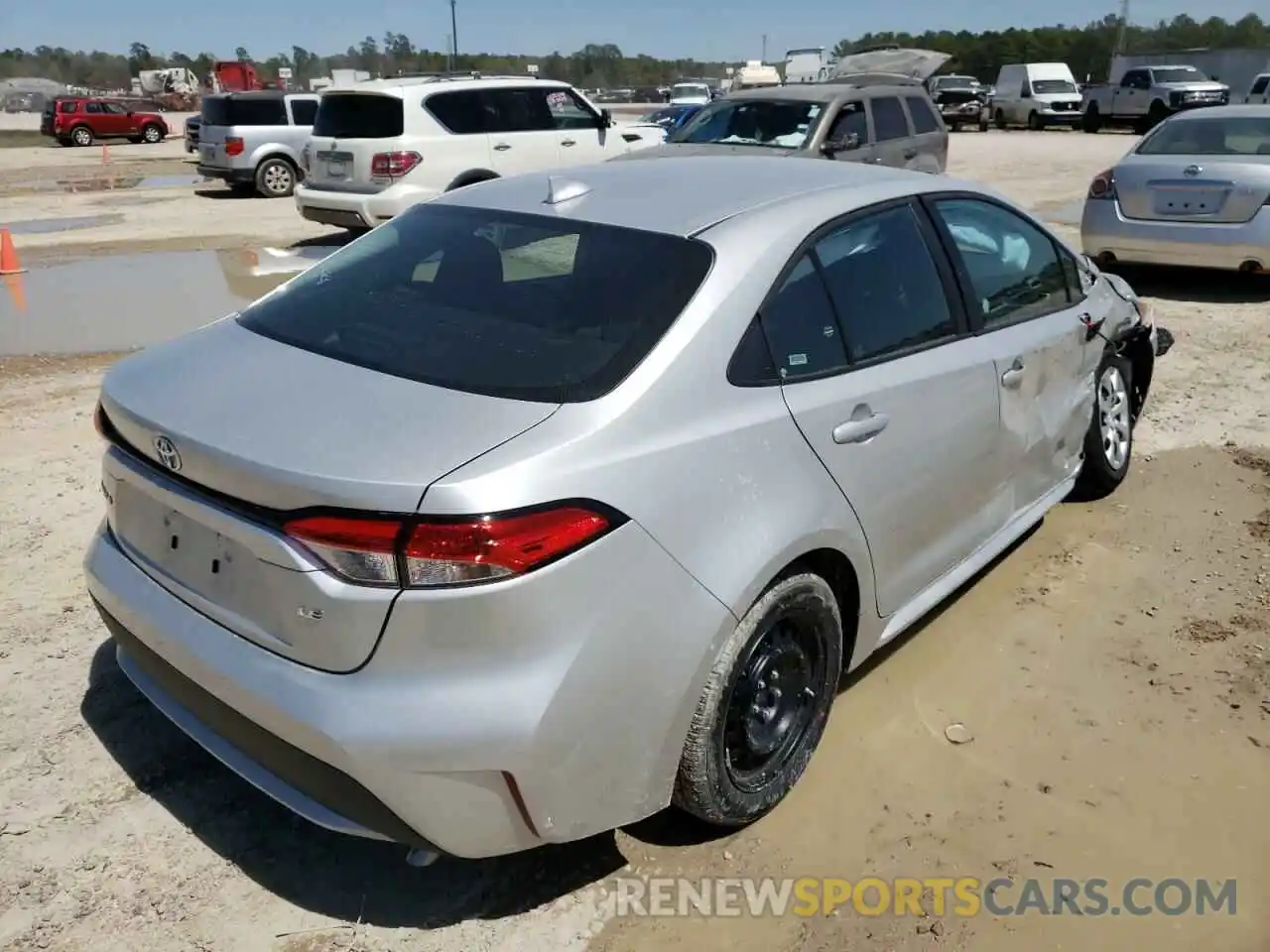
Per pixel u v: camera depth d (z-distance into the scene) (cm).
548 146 1289
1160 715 354
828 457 295
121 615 280
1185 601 426
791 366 293
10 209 1706
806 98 1152
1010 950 265
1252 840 300
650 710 253
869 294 327
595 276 292
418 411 250
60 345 813
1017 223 423
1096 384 481
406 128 1186
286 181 1905
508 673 230
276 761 246
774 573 273
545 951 262
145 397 276
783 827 305
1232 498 521
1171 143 964
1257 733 345
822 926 271
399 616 225
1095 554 465
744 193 328
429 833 236
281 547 233
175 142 3694
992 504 393
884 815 309
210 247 1296
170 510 266
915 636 403
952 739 342
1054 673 378
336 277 333
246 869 286
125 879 281
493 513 224
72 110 3422
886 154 1199
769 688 295
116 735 339
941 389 342
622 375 259
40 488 525
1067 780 323
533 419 245
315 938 264
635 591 244
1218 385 701
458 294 303
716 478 263
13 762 324
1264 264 897
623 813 258
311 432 244
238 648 249
